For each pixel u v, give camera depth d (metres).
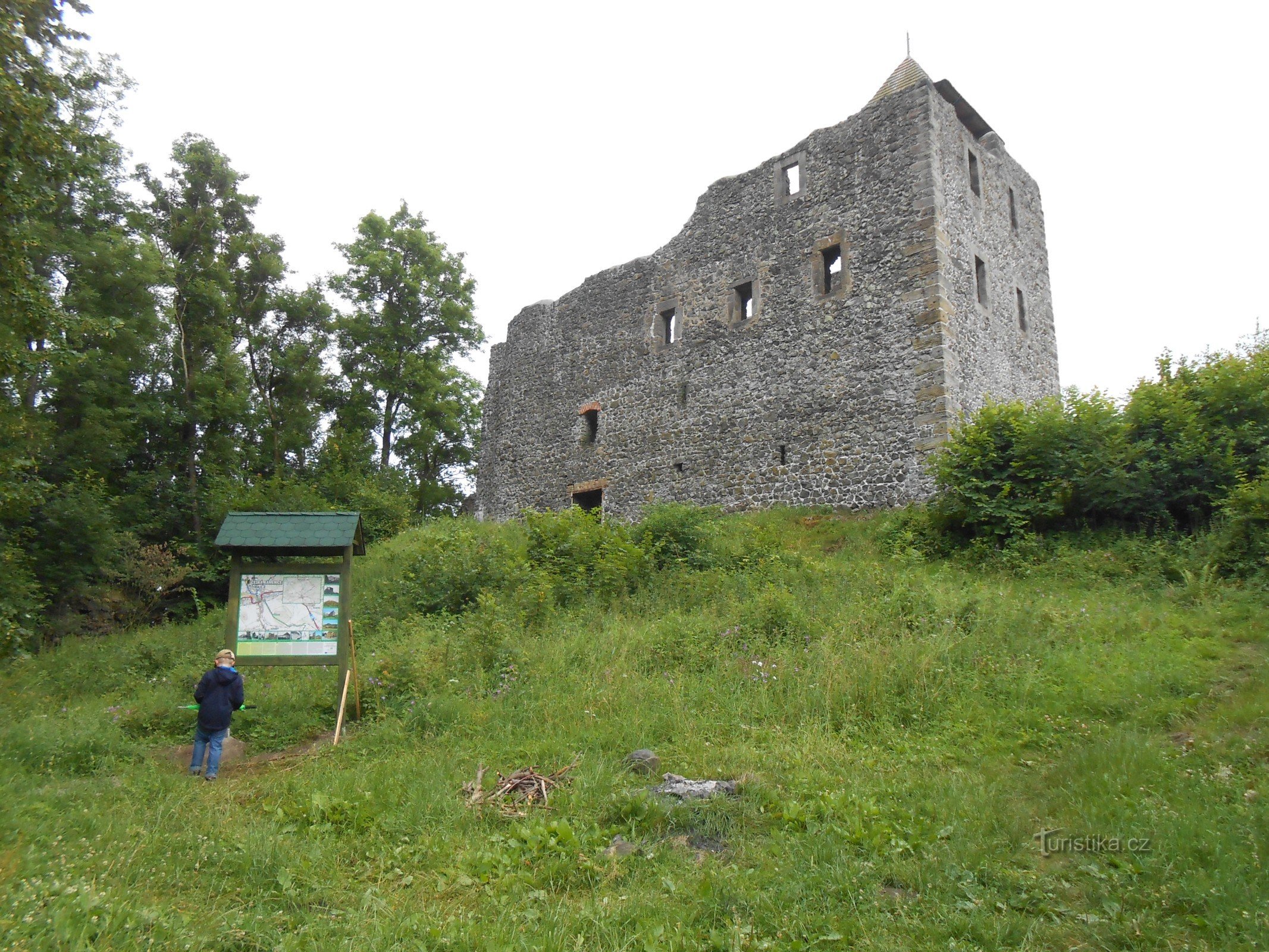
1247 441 11.41
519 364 25.08
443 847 5.12
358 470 25.66
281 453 25.62
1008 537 12.70
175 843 5.05
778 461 17.72
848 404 16.73
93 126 18.92
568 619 11.05
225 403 22.61
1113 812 5.02
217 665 7.36
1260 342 13.51
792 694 7.66
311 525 8.73
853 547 14.45
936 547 13.52
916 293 16.08
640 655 9.17
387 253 29.25
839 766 6.21
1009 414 13.51
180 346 23.06
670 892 4.44
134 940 3.72
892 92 17.31
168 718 8.52
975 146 18.14
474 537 16.05
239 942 3.93
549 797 5.82
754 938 3.94
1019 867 4.57
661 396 20.53
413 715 7.77
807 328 17.70
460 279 30.95
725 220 19.78
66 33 11.46
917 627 9.09
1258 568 9.76
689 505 16.95
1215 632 8.30
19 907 3.79
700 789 5.77
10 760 6.81
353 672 8.54
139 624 16.89
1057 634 8.60
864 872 4.52
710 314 19.75
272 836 5.16
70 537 15.88
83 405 18.75
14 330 11.18
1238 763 5.50
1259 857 4.29
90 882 4.25
